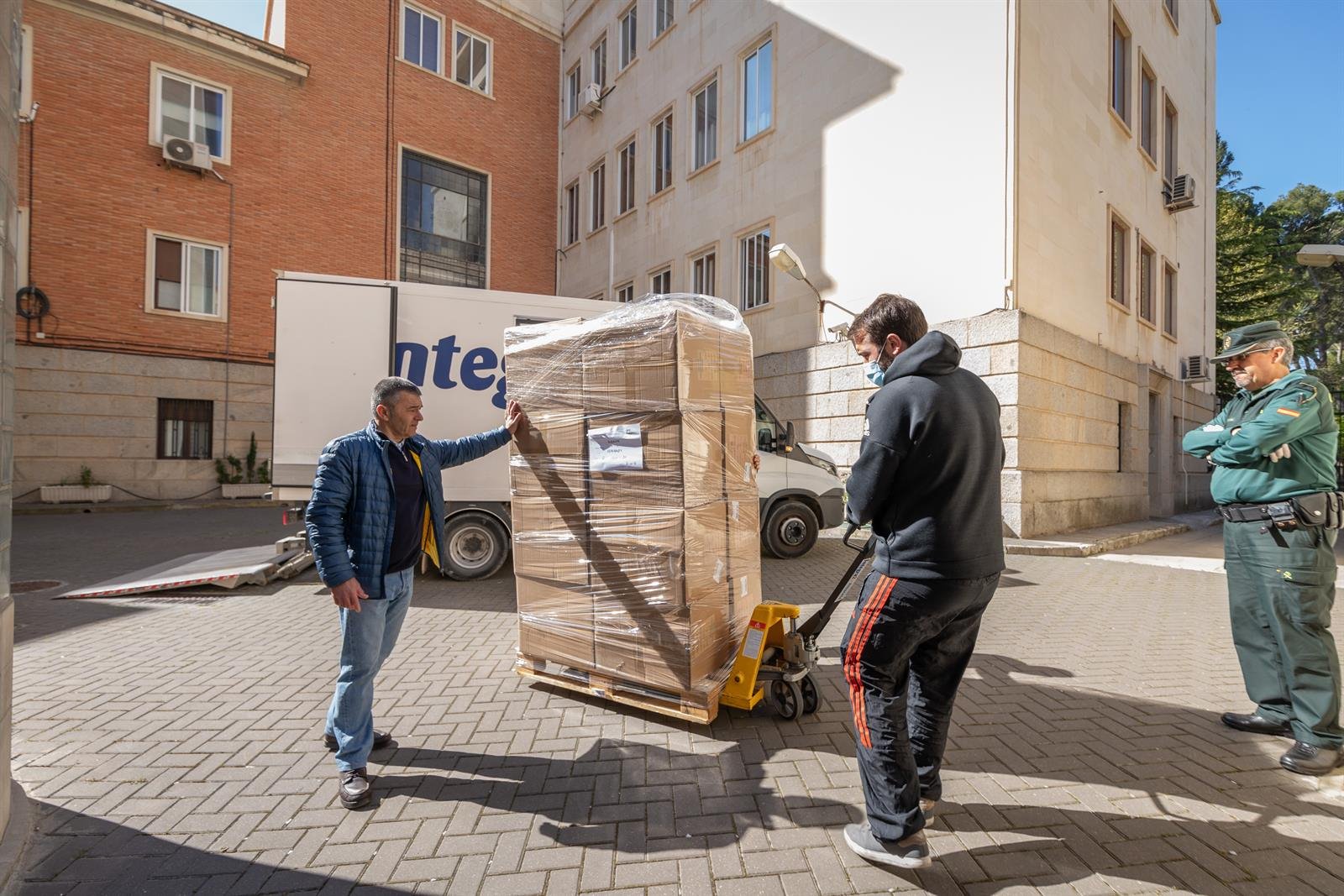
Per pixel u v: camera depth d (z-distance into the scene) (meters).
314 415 6.57
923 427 2.15
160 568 7.44
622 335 3.47
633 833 2.53
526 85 21.00
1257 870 2.29
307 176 17.23
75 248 14.64
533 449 3.89
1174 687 4.05
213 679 4.19
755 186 13.94
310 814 2.66
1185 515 15.09
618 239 18.50
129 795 2.80
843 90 12.08
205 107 16.08
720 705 3.72
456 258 19.78
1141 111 13.98
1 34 2.28
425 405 6.77
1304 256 9.05
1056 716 3.60
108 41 14.91
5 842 2.39
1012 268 9.68
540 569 3.88
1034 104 10.10
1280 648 3.10
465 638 5.05
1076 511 10.86
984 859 2.35
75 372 14.68
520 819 2.63
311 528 2.74
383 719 3.56
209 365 16.05
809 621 3.52
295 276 6.58
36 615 5.74
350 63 17.84
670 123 16.84
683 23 16.12
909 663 2.46
